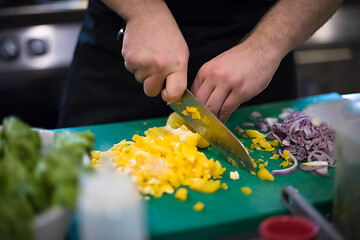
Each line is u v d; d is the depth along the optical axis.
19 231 0.64
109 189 0.57
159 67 1.13
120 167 1.00
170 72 1.14
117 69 1.54
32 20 2.12
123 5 1.21
